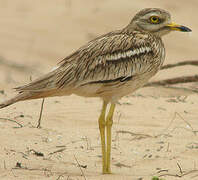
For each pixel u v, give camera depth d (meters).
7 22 31.22
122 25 30.58
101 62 10.23
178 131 13.42
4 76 23.14
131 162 11.13
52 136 12.48
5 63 25.72
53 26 30.81
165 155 11.61
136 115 14.73
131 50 10.39
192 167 10.79
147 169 10.70
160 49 10.73
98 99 16.56
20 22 31.38
